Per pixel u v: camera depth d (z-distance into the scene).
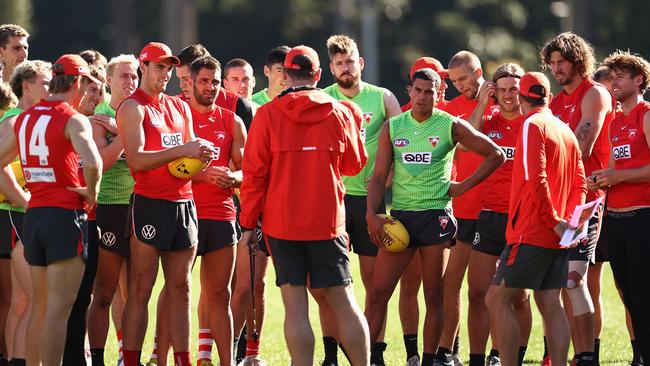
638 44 165.50
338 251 31.19
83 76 31.48
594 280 38.81
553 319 32.22
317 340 45.53
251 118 39.12
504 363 31.97
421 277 37.69
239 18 175.50
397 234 33.97
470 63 39.78
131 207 32.91
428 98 34.22
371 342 35.00
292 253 31.06
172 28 160.62
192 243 33.28
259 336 38.09
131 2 179.25
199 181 34.44
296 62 31.25
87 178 30.58
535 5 181.62
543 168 30.89
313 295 32.81
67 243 30.59
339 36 39.12
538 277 31.67
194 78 34.66
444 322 37.53
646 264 33.22
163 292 35.16
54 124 30.48
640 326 33.78
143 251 32.78
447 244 34.91
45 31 190.50
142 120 32.50
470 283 36.56
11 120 33.00
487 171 34.50
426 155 34.59
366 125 39.09
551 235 31.28
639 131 33.34
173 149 32.12
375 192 34.88
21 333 32.84
